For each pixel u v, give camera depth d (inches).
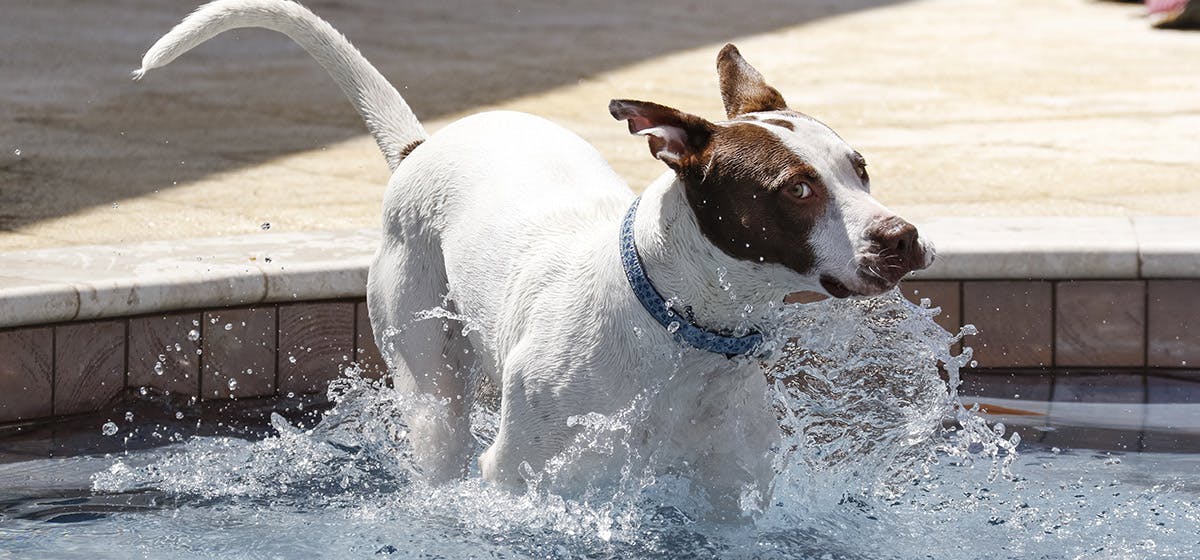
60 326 204.1
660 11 601.3
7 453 193.8
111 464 191.8
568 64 458.0
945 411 189.9
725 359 152.3
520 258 165.8
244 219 264.7
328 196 286.0
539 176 175.0
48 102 378.9
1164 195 287.6
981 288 231.5
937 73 455.2
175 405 212.5
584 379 153.5
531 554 163.3
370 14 572.7
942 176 309.0
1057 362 233.0
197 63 449.7
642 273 149.9
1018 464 193.6
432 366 180.2
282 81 422.3
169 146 330.6
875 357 189.9
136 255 227.5
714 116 374.0
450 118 369.1
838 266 139.6
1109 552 167.8
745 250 144.3
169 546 167.5
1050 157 328.8
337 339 223.3
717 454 160.6
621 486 161.2
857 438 186.7
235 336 216.7
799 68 461.4
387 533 171.8
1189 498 182.1
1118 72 455.5
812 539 169.9
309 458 195.9
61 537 168.9
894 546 169.3
